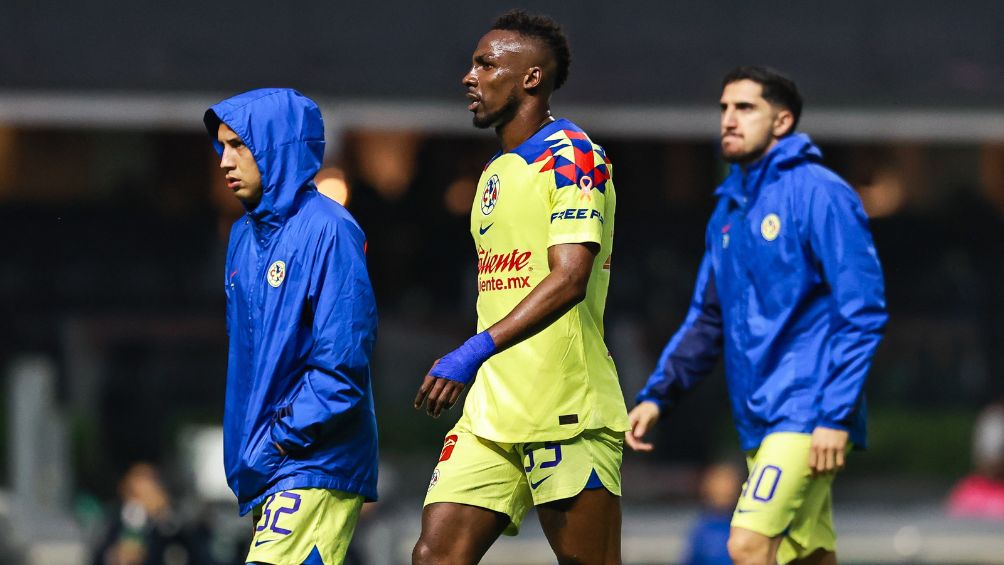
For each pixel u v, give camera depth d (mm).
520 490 17328
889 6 53812
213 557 35688
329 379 16781
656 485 49250
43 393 44844
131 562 35438
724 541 35469
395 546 40406
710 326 20578
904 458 51719
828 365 19078
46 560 42219
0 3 50875
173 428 49938
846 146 57844
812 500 19234
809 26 53562
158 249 55844
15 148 56375
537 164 16625
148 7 51750
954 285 57562
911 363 55781
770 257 19297
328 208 17234
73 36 51031
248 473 17109
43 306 54219
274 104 17125
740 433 19812
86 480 47531
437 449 49844
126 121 50969
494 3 53344
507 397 16859
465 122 51875
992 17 54094
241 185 17203
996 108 52656
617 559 17141
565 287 16109
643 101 51750
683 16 53344
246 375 17297
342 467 17141
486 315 17141
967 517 46500
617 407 17125
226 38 51781
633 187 57312
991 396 55469
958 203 58562
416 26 52781
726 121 19703
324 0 52562
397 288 54906
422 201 55812
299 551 16906
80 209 55906
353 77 51562
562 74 17172
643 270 56031
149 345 53312
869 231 19188
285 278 16984
